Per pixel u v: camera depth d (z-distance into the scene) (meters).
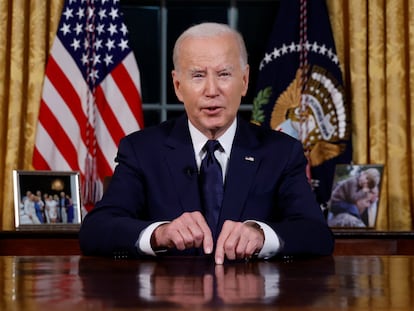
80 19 4.09
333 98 4.04
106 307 0.98
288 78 4.09
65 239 3.29
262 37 4.55
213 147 2.16
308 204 2.14
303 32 4.09
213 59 2.13
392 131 4.06
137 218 2.18
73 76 4.04
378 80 4.09
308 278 1.39
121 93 4.08
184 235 1.79
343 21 4.16
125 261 1.80
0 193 4.04
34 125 4.09
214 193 2.14
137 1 4.55
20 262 1.77
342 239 3.26
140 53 4.55
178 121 2.28
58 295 1.12
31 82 4.09
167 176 2.17
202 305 1.00
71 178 3.71
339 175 3.73
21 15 4.09
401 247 3.26
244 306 0.99
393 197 4.05
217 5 4.57
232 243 1.75
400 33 4.08
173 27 4.57
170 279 1.37
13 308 0.97
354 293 1.15
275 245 1.85
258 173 2.16
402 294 1.13
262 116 4.07
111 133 4.05
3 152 4.07
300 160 2.22
